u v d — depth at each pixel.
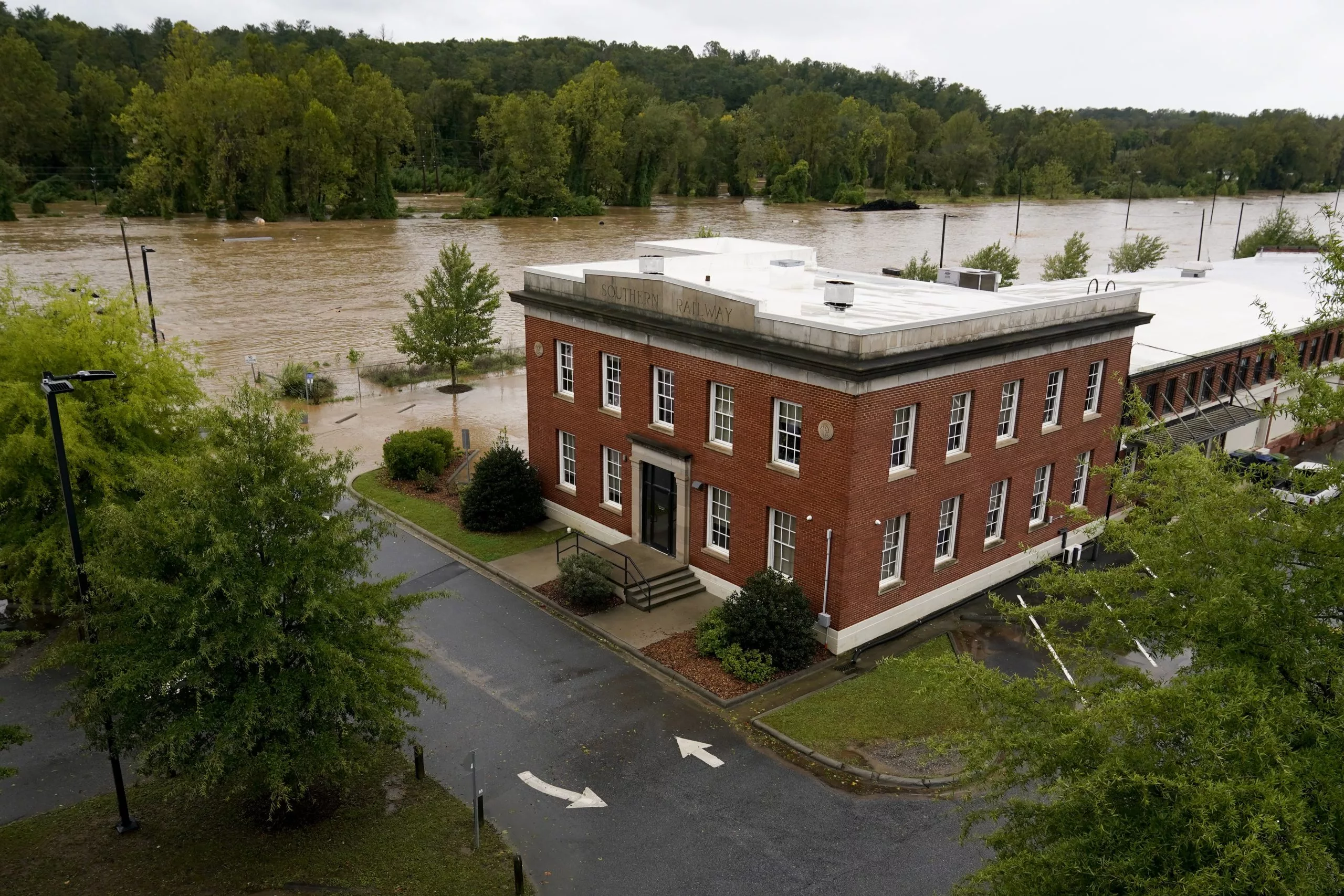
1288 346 13.49
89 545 22.59
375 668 17.25
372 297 79.00
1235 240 123.81
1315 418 12.71
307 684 16.27
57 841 17.47
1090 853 11.09
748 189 189.38
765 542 25.89
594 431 30.92
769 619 23.94
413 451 37.19
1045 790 12.28
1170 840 10.69
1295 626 11.80
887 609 25.67
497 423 45.97
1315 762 10.63
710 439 27.06
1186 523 13.12
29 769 19.66
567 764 20.25
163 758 16.20
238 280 85.06
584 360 30.61
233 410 19.50
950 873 17.19
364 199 138.00
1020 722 12.98
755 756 20.64
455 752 20.58
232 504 16.41
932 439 25.06
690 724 21.78
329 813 18.42
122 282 81.31
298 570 16.34
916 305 27.56
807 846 17.84
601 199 162.00
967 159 195.50
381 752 20.39
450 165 185.25
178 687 16.28
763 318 24.53
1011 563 29.48
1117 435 17.77
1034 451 28.69
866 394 22.64
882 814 18.83
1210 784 9.85
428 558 30.62
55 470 22.92
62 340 23.67
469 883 16.69
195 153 126.19
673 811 18.77
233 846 17.42
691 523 28.06
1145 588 14.25
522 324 69.88
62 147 149.88
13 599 26.16
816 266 36.81
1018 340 25.92
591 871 17.08
